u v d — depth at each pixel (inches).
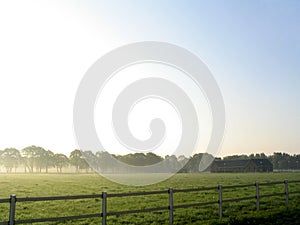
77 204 722.8
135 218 546.9
